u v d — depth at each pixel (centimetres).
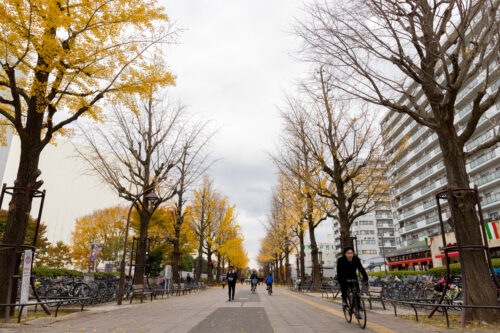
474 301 611
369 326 594
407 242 4791
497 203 2914
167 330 567
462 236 659
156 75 905
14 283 727
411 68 705
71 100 838
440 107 704
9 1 657
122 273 1143
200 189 2869
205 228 3169
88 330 557
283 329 577
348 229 1297
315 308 1001
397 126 4878
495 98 669
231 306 1077
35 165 797
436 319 677
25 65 788
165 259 3075
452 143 707
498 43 634
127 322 667
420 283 1139
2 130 930
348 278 649
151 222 2445
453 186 691
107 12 781
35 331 543
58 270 1955
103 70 823
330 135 1330
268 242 4706
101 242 3909
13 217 734
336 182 1346
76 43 779
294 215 2283
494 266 1503
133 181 1529
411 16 643
